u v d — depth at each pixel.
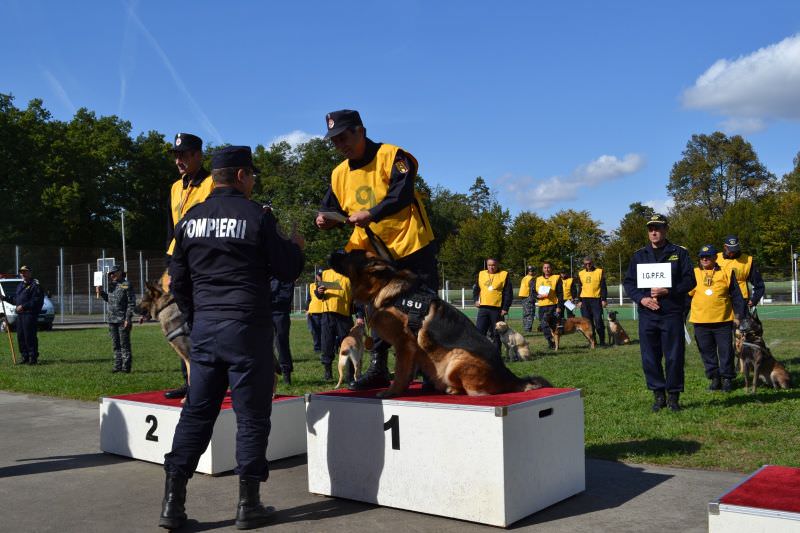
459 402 3.81
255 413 3.76
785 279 41.62
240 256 3.72
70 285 38.12
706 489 4.29
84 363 14.10
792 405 7.28
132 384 10.10
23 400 8.80
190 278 4.05
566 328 15.73
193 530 3.69
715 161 82.62
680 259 6.97
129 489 4.50
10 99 50.19
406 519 3.80
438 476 3.78
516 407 3.66
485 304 13.17
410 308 4.10
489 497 3.59
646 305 6.94
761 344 8.40
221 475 4.86
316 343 14.50
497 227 59.47
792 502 2.86
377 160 4.40
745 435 5.83
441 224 76.19
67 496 4.34
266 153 54.97
